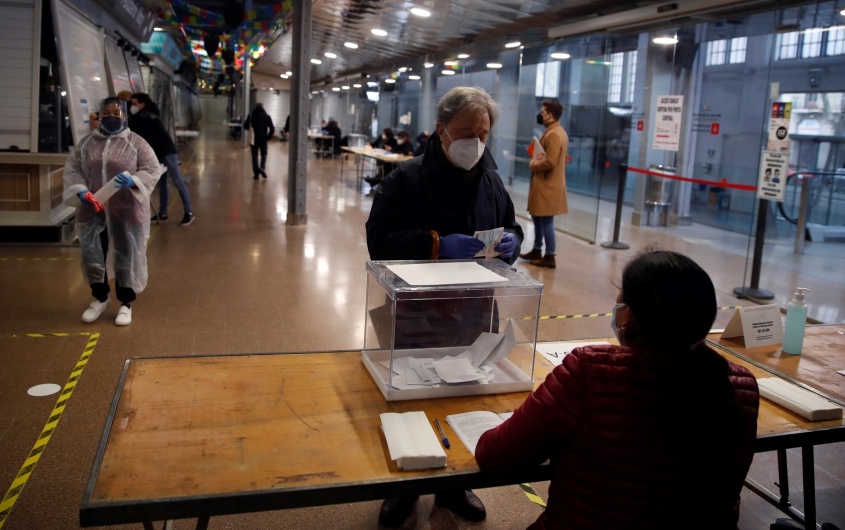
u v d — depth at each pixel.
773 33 6.30
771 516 2.48
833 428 1.71
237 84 27.83
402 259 2.10
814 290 5.77
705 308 1.19
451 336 1.86
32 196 6.10
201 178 12.31
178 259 5.92
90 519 1.21
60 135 6.13
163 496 1.25
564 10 7.81
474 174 2.17
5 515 2.20
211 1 11.04
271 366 1.90
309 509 2.36
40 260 5.59
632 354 1.25
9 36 5.98
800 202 6.96
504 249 2.09
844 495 2.62
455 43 11.21
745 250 7.48
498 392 1.81
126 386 1.72
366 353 1.95
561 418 1.26
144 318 4.26
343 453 1.45
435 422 1.62
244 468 1.37
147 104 7.19
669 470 1.18
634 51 8.69
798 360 2.26
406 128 15.05
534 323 1.83
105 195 3.75
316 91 27.72
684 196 9.14
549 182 6.20
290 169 7.85
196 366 1.87
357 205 9.95
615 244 7.58
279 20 10.22
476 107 1.97
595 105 7.89
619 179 7.55
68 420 2.85
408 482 1.36
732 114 8.44
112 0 8.46
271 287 5.17
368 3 8.25
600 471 1.22
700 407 1.16
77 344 3.75
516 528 2.33
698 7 6.11
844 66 6.90
